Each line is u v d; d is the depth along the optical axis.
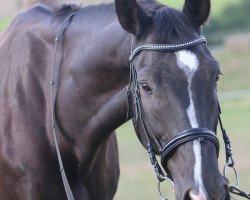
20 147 7.02
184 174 5.80
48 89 7.12
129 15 6.32
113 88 6.75
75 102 6.96
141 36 6.22
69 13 7.43
